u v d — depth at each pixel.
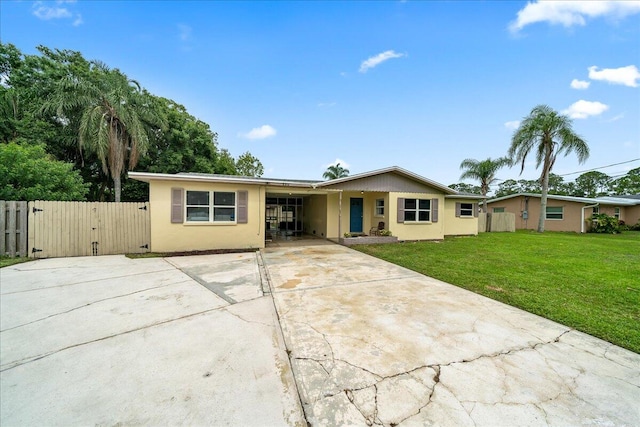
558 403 1.95
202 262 7.04
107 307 3.77
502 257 7.77
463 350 2.68
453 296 4.35
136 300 4.08
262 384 2.13
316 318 3.45
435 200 12.11
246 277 5.50
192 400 1.94
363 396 2.00
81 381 2.15
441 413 1.83
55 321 3.29
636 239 12.82
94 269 6.12
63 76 14.49
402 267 6.50
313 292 4.53
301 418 1.79
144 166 17.12
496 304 3.99
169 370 2.30
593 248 9.61
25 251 7.16
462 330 3.12
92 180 16.97
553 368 2.39
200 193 8.66
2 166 7.96
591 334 3.06
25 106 13.75
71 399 1.94
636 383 2.20
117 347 2.69
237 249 9.01
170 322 3.29
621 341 2.89
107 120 13.34
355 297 4.28
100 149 12.71
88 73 14.78
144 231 8.28
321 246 10.05
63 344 2.74
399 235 11.45
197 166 18.62
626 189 33.09
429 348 2.71
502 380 2.21
